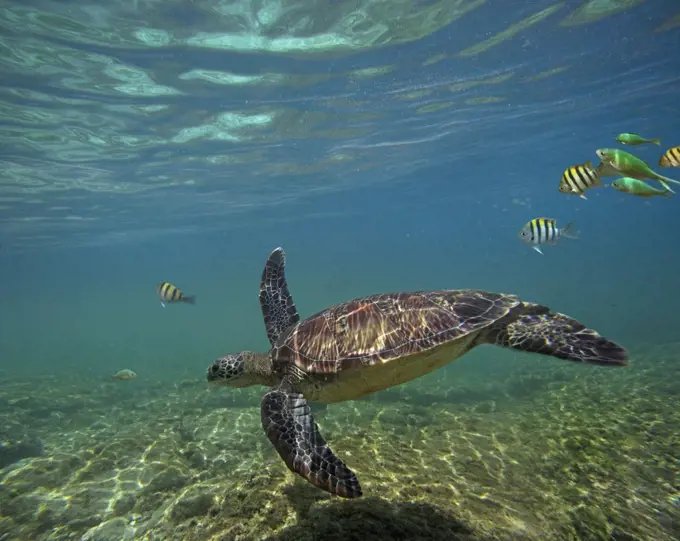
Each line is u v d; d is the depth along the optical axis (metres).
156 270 90.31
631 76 16.73
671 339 19.27
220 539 3.46
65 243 39.38
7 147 15.95
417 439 6.91
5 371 24.17
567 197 53.56
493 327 4.01
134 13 9.94
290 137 19.48
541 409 9.47
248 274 116.44
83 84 12.47
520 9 11.40
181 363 27.47
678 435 6.99
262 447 7.74
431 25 11.78
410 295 4.43
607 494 5.07
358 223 58.91
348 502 3.81
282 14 10.73
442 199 45.44
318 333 4.33
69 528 5.07
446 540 3.37
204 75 13.02
